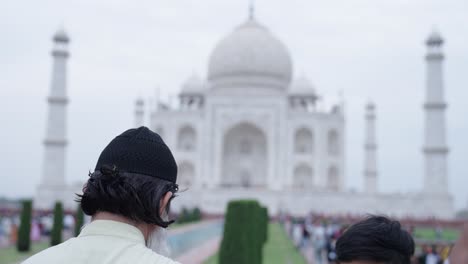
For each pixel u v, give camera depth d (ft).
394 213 282.97
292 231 179.11
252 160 326.24
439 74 280.31
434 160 278.26
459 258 13.53
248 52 324.60
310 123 306.55
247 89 321.93
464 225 13.79
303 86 348.79
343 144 313.94
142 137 14.61
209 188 280.92
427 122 281.33
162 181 14.35
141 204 13.73
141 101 310.45
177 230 126.41
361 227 16.02
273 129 300.61
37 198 279.49
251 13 346.13
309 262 121.19
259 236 90.17
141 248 13.35
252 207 68.44
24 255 114.62
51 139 282.15
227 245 61.36
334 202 281.33
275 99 302.04
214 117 303.68
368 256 15.44
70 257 12.89
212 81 337.52
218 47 337.52
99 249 13.10
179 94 356.38
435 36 281.54
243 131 326.65
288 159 300.40
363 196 283.38
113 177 13.79
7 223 156.56
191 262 107.45
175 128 313.12
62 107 284.82
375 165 308.19
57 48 285.43
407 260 15.79
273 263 117.39
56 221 115.34
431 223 249.14
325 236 121.19
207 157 301.22
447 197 275.59
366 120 311.68
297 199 278.46
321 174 305.32
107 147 14.67
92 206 13.93
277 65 327.67
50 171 281.33
